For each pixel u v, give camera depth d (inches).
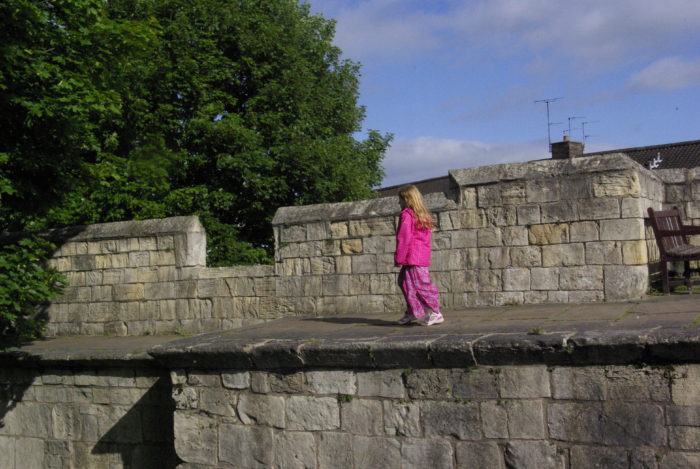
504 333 231.0
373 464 239.5
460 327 272.2
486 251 371.2
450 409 227.1
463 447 224.7
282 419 257.1
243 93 757.9
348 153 789.9
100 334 480.4
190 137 681.0
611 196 341.1
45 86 359.3
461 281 377.1
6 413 397.4
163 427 345.1
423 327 286.5
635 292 335.0
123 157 640.4
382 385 239.6
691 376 193.2
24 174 375.2
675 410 195.0
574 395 209.3
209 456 271.4
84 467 368.8
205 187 671.8
